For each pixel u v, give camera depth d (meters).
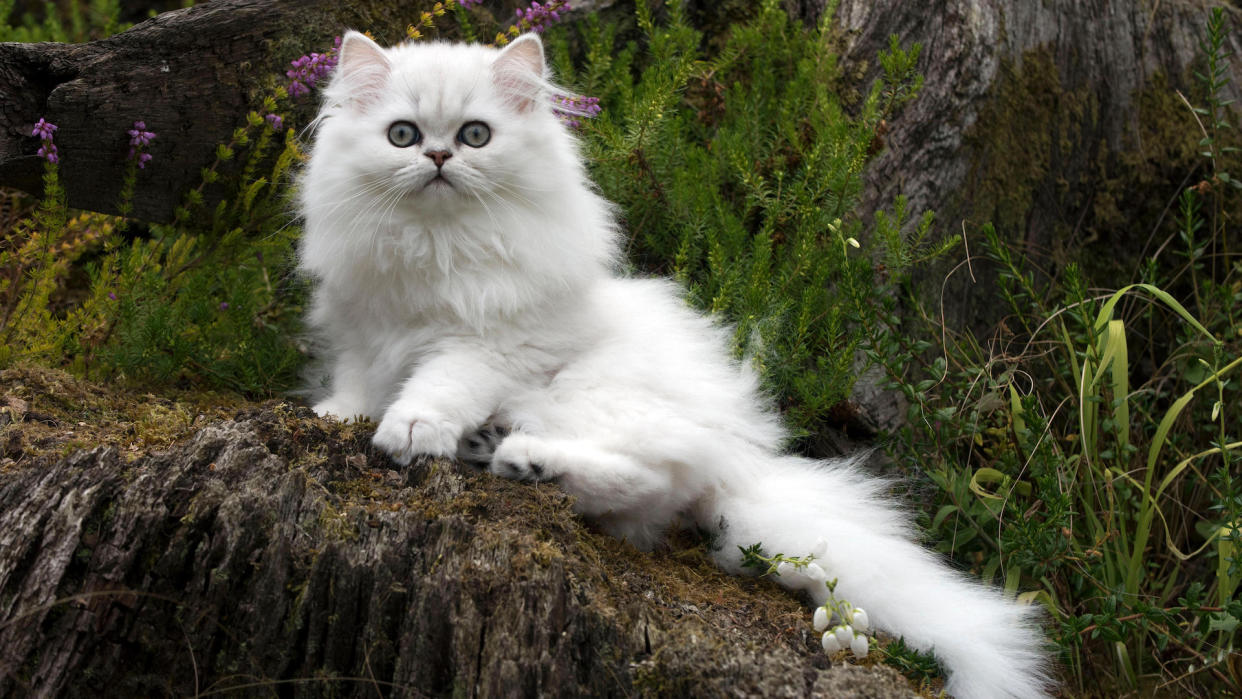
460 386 1.06
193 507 0.98
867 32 1.36
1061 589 1.19
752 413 1.15
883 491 1.18
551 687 0.96
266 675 0.98
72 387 1.12
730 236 1.25
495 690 0.96
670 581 1.05
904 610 1.06
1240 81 1.40
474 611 0.97
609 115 1.32
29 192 1.20
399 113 1.06
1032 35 1.36
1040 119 1.36
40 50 1.16
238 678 0.98
